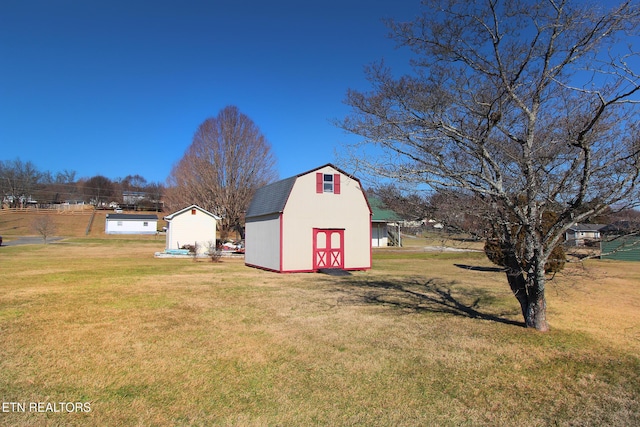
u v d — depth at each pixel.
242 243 30.23
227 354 5.36
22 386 4.28
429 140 6.48
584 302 9.34
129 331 6.45
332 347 5.68
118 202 89.94
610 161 5.28
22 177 80.69
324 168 17.28
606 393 4.25
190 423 3.54
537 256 6.23
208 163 35.41
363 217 17.88
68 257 23.00
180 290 10.74
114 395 4.09
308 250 16.72
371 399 4.06
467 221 6.54
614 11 5.13
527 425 3.59
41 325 6.77
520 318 7.49
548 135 6.08
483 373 4.77
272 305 8.66
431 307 8.51
